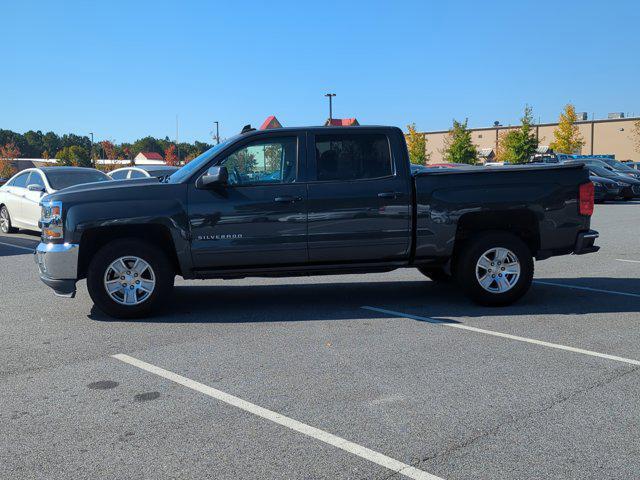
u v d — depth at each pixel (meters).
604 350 5.65
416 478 3.35
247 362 5.36
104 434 3.94
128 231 7.05
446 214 7.14
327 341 5.98
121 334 6.34
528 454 3.61
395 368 5.16
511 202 7.19
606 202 26.03
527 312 7.14
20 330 6.54
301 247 7.00
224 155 7.00
